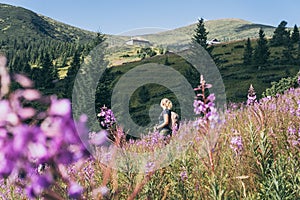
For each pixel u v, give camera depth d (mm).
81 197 1488
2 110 1151
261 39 74250
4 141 1176
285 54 74938
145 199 3625
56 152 1235
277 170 3650
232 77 63344
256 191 3803
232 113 9164
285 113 7098
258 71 67188
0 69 1146
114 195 2232
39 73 68375
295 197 3447
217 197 3361
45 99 1200
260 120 5297
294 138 5230
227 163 4402
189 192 4141
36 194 1266
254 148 4254
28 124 1189
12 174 1210
